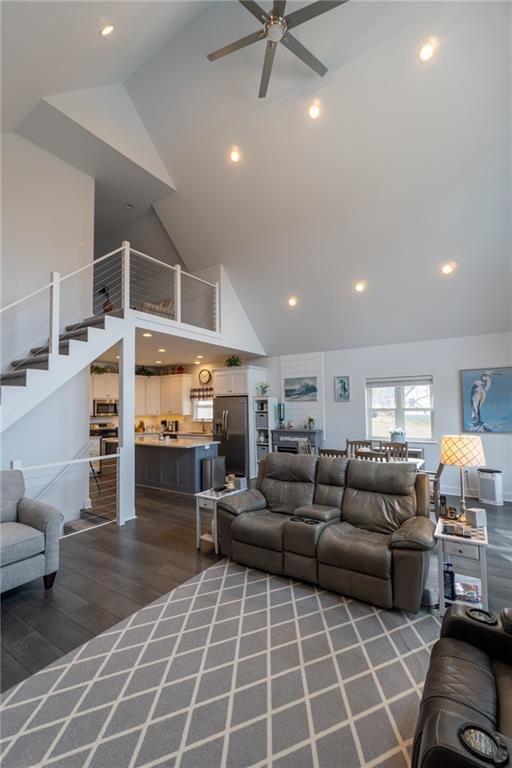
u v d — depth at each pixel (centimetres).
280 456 390
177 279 554
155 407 923
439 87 365
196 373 894
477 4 315
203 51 411
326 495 345
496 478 506
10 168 432
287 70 393
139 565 330
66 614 254
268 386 774
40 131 431
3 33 268
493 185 411
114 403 861
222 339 641
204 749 155
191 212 591
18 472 327
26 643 224
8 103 366
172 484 612
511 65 336
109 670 201
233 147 483
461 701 124
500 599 265
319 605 264
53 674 199
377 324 614
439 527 263
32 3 252
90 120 435
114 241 718
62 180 482
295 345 725
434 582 296
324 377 710
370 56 365
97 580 302
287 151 462
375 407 664
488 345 554
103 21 313
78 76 390
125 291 462
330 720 169
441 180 425
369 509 316
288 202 513
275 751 154
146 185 547
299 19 274
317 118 422
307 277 597
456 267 495
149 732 163
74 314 489
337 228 515
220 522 346
